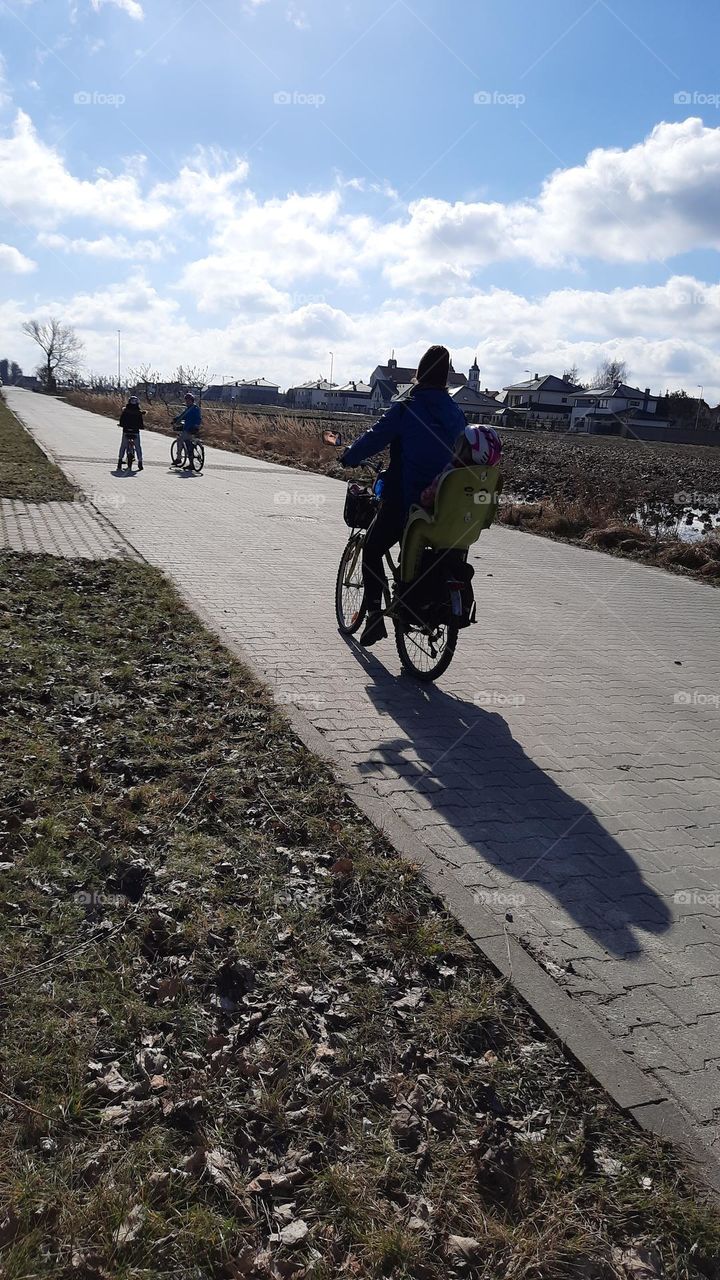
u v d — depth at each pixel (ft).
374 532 21.30
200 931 10.34
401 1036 9.18
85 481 56.34
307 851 12.51
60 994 9.08
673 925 11.73
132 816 12.68
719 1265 6.98
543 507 53.36
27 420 125.39
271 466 81.15
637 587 35.60
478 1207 7.29
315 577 31.53
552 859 13.14
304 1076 8.50
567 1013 9.64
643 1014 9.89
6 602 23.49
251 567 32.53
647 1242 7.12
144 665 19.70
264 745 15.83
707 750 18.17
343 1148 7.75
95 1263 6.49
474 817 14.24
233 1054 8.68
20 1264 6.40
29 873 11.03
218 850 12.19
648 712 20.24
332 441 22.40
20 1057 8.22
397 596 20.68
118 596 25.72
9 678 17.78
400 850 12.77
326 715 18.11
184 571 30.86
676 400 355.97
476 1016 9.46
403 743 16.99
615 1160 7.86
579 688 21.59
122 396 219.82
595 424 306.96
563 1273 6.82
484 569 37.40
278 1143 7.77
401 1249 6.82
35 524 37.99
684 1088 8.82
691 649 26.17
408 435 20.02
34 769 13.83
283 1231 6.93
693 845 14.06
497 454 18.33
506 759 16.76
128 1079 8.23
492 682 21.54
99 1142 7.50
